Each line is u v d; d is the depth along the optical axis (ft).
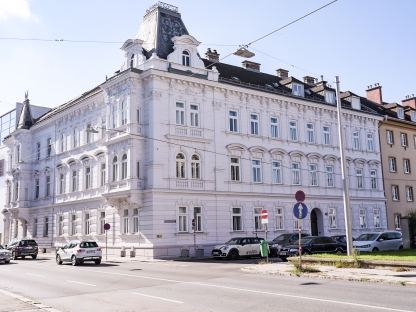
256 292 44.55
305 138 142.00
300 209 64.18
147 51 119.65
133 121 111.55
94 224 130.11
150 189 106.83
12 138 187.32
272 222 128.47
